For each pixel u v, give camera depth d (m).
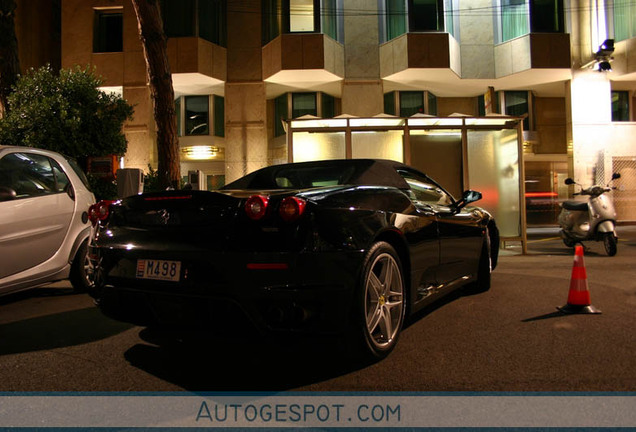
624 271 6.45
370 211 2.95
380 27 15.34
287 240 2.47
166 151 9.12
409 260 3.28
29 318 4.17
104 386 2.59
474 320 3.91
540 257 8.45
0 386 2.60
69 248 5.00
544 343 3.25
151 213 2.87
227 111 15.44
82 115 8.56
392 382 2.60
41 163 4.85
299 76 14.96
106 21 15.66
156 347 3.29
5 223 4.24
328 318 2.51
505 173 9.03
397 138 8.98
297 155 8.96
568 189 17.06
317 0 14.88
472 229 4.59
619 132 15.85
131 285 2.79
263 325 2.48
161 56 9.09
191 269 2.59
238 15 15.61
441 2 14.80
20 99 8.66
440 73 14.84
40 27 17.02
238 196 2.69
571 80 15.70
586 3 15.71
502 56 15.43
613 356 2.96
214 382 2.64
